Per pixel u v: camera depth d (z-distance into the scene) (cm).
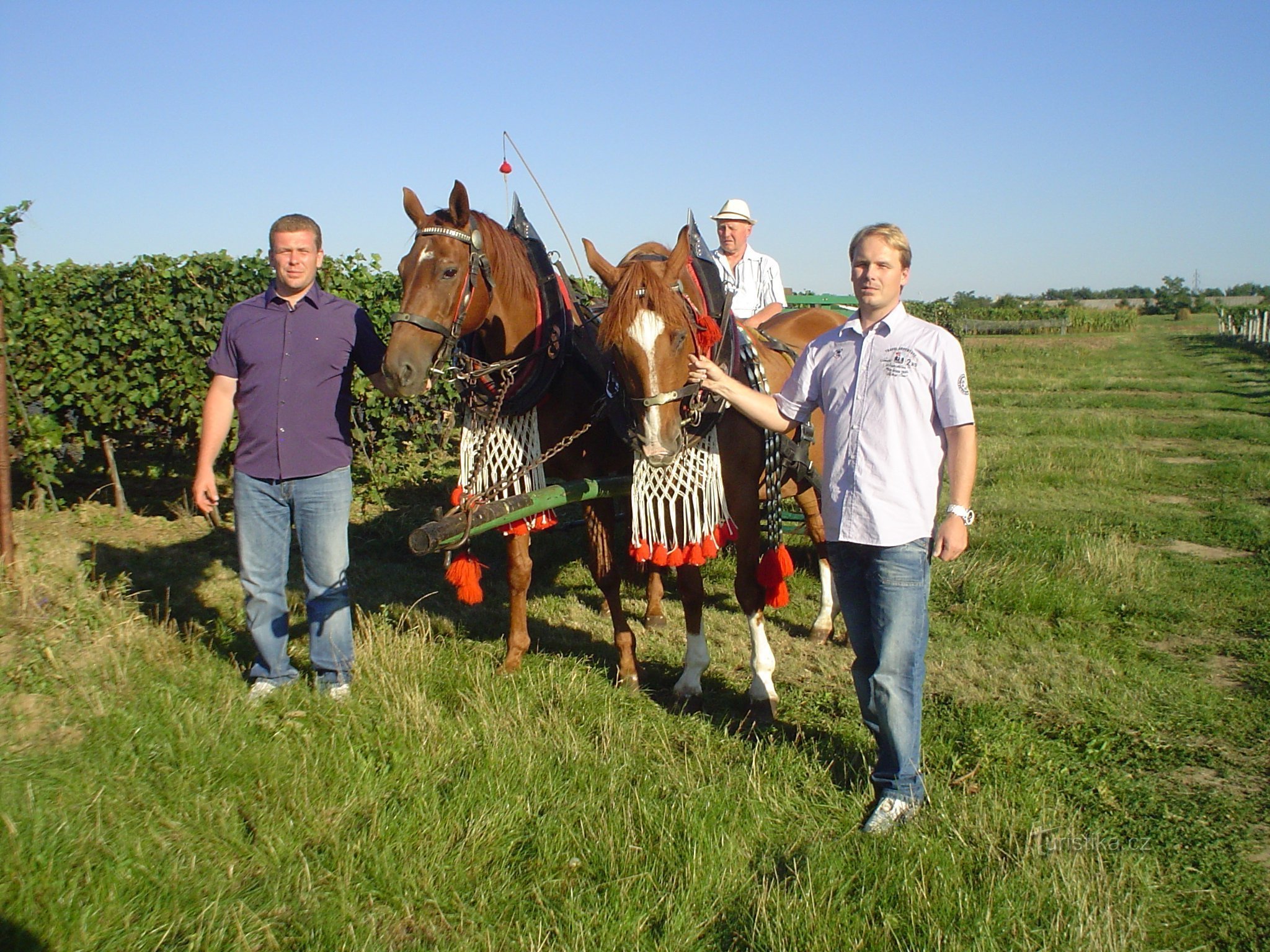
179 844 275
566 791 320
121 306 689
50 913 237
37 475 683
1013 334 5244
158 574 576
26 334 668
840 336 312
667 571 634
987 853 280
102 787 293
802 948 241
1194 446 1220
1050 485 956
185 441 736
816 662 484
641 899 264
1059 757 368
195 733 329
